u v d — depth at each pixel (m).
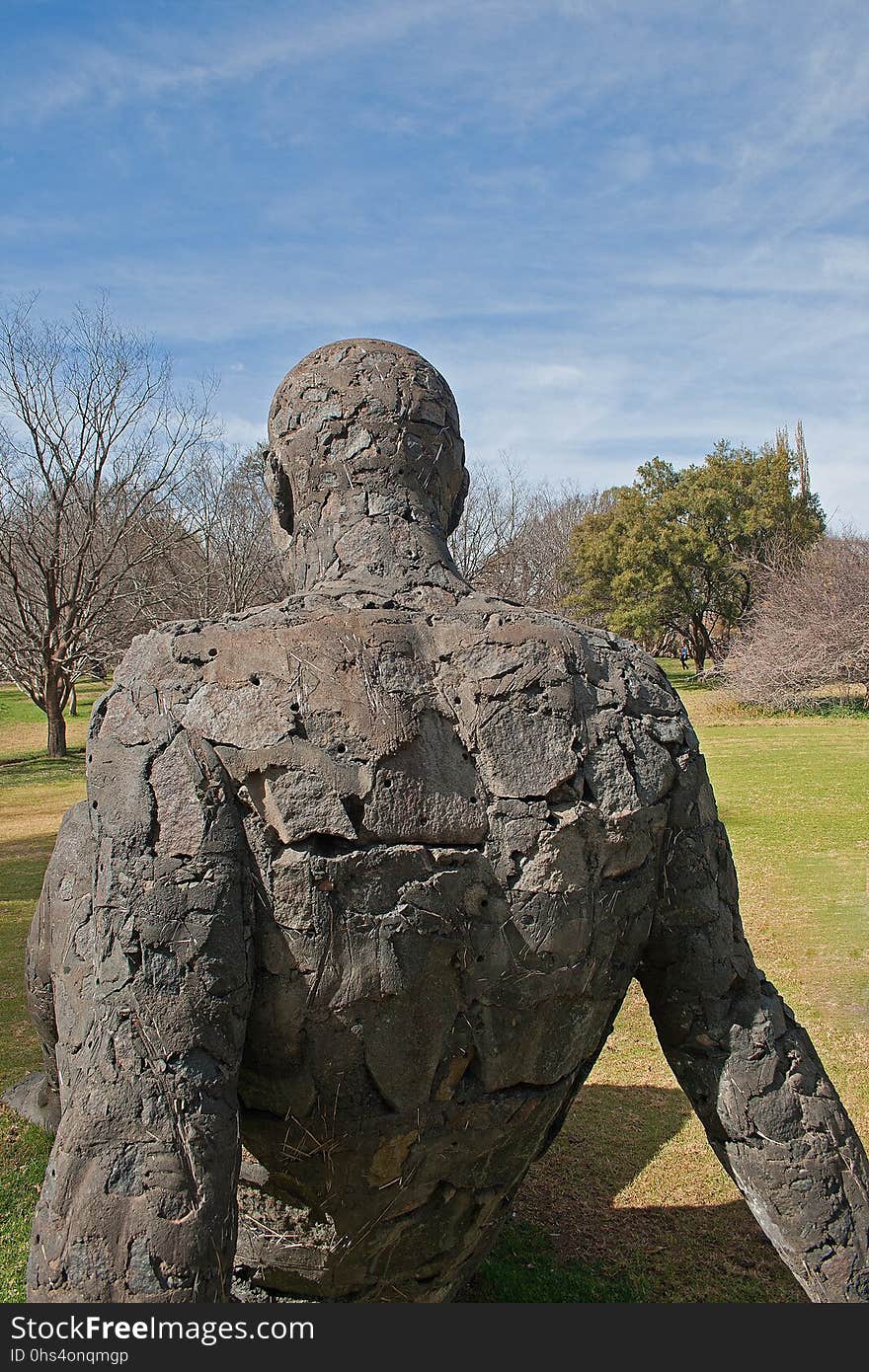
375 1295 2.11
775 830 9.78
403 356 2.31
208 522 23.62
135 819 1.65
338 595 2.00
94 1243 1.48
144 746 1.71
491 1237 2.25
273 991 1.71
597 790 1.90
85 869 1.88
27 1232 3.38
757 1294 2.95
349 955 1.70
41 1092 3.19
